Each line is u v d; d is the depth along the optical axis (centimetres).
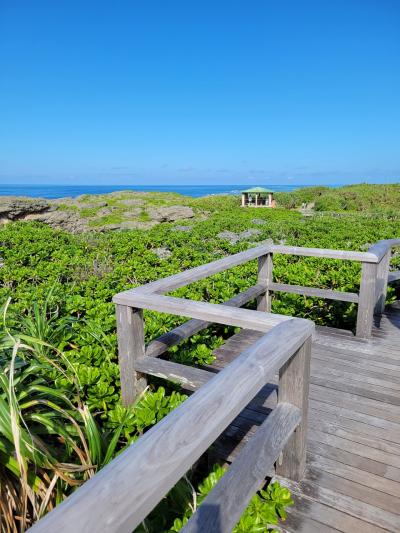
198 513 121
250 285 479
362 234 1047
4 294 448
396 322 413
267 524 167
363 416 246
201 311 186
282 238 1155
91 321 323
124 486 77
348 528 166
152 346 242
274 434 161
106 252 802
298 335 156
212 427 99
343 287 456
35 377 210
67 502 72
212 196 3762
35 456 140
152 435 93
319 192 3919
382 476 195
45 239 947
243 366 129
